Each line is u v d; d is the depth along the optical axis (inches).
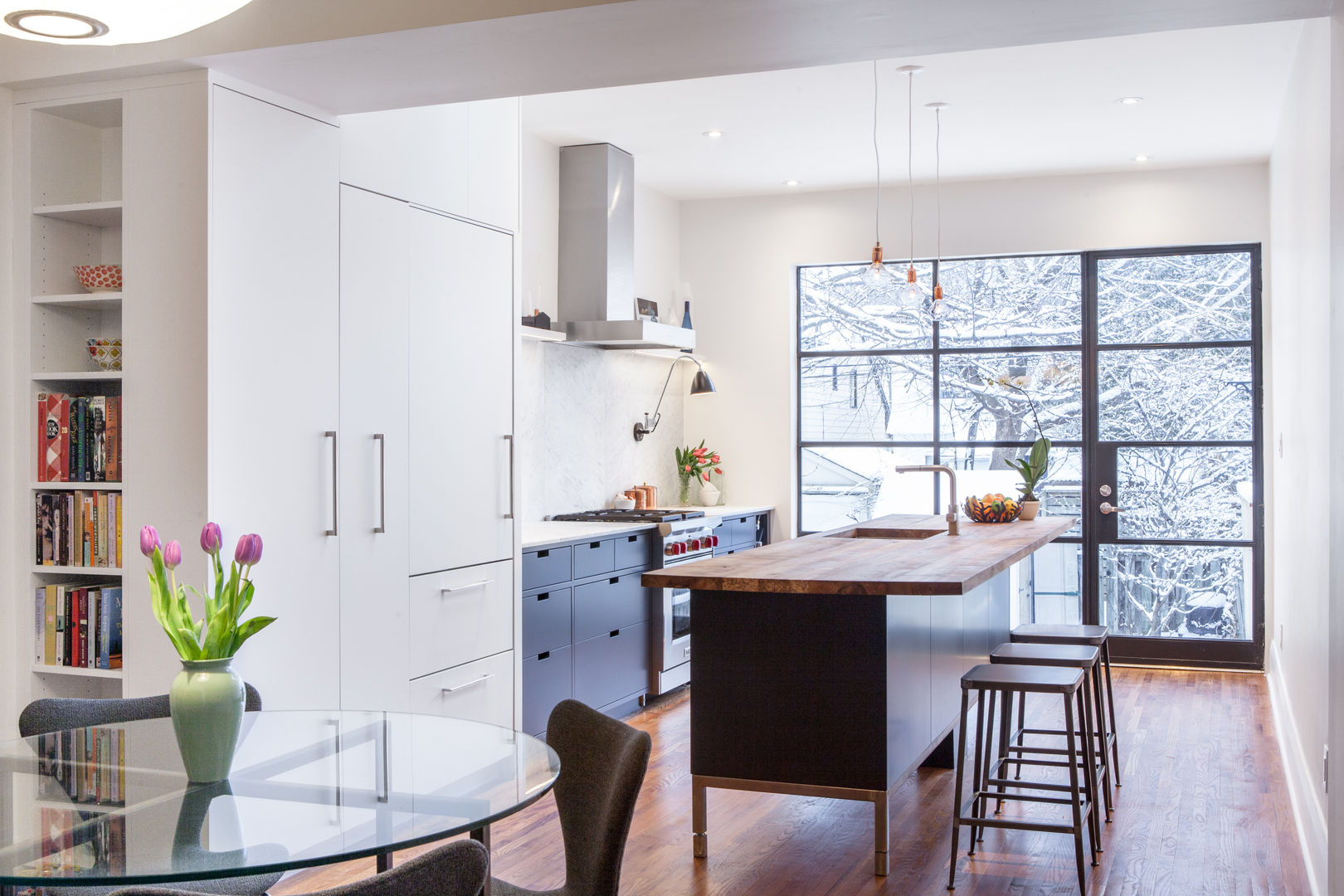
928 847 144.2
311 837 65.1
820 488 290.5
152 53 116.9
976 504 222.4
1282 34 169.9
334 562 135.9
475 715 163.8
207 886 86.5
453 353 158.6
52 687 129.3
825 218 282.0
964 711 132.0
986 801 163.2
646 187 276.5
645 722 215.0
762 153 243.3
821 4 102.8
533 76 123.7
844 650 136.4
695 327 291.4
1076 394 272.1
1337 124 100.6
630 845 146.2
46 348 127.7
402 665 147.9
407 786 74.7
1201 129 223.8
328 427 134.9
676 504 290.7
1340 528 98.8
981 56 179.6
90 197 132.3
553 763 80.0
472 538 163.2
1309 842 137.2
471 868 60.2
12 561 125.5
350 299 138.5
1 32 72.9
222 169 119.5
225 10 70.6
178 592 76.9
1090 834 139.3
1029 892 128.6
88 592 125.3
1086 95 200.7
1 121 124.4
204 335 117.6
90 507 124.1
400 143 147.6
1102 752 156.1
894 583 125.4
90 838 65.2
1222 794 166.6
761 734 139.8
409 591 149.4
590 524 220.5
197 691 75.1
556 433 239.3
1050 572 273.9
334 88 126.2
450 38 111.5
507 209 171.3
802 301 290.4
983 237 269.6
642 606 227.3
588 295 237.6
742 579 130.1
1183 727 207.3
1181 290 264.7
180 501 118.9
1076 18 106.7
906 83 193.5
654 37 111.6
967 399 279.7
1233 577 262.8
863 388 287.6
